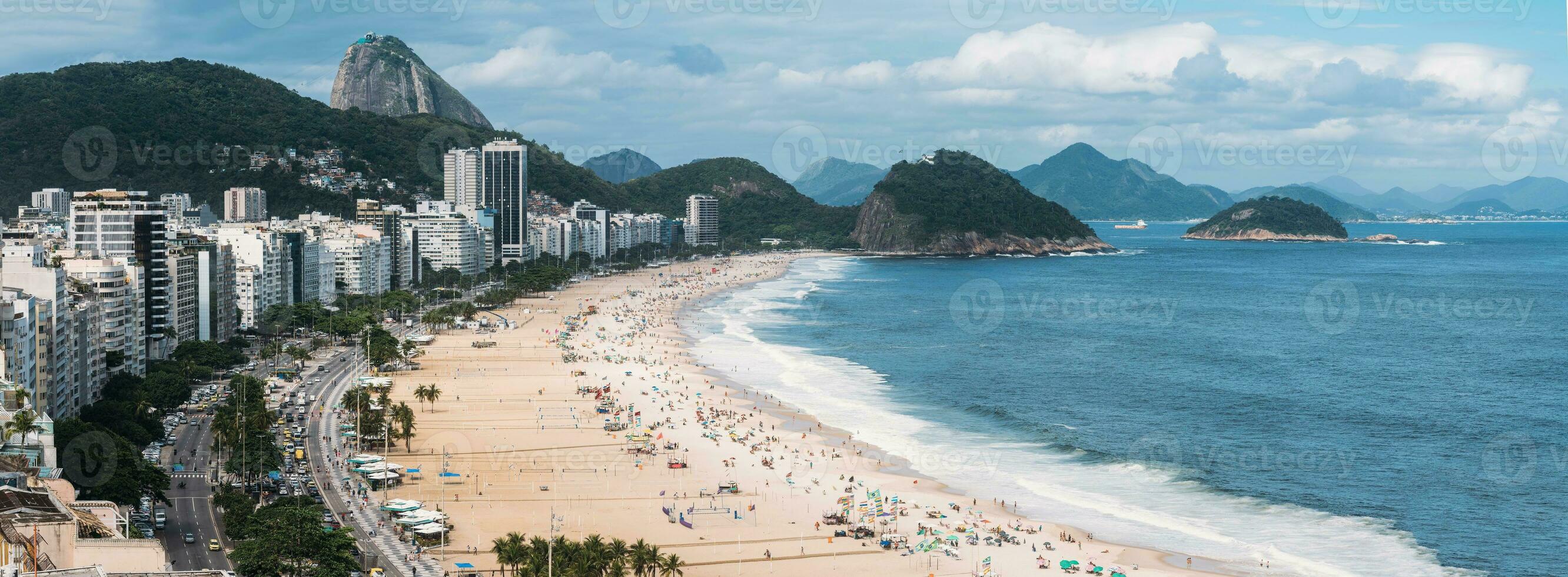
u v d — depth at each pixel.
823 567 168.12
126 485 164.75
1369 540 183.00
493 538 175.88
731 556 171.62
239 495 173.12
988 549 177.38
